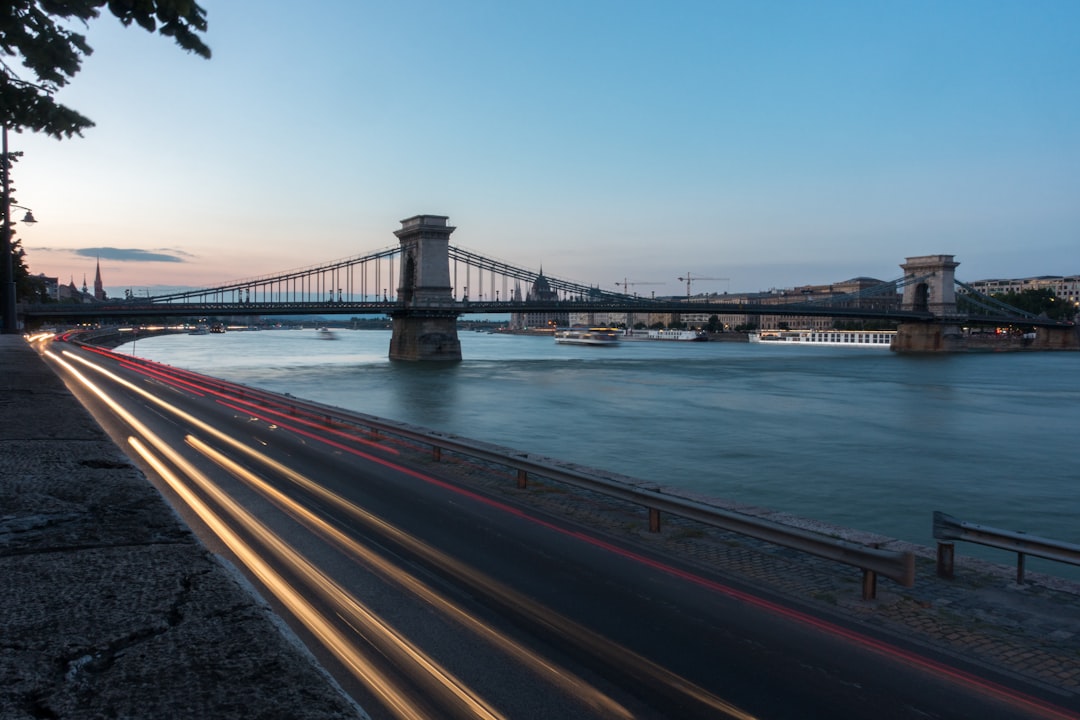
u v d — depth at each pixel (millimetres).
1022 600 9133
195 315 101938
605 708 6227
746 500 26812
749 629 8031
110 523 3752
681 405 57375
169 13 5223
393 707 6125
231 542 11102
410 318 121875
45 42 5832
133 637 2377
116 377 49062
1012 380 88562
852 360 137625
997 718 6211
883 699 6488
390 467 18078
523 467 15523
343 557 10445
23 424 7191
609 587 9359
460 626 7957
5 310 39125
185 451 20188
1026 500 27609
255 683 2121
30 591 2730
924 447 39250
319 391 65500
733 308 148750
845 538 11820
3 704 1870
